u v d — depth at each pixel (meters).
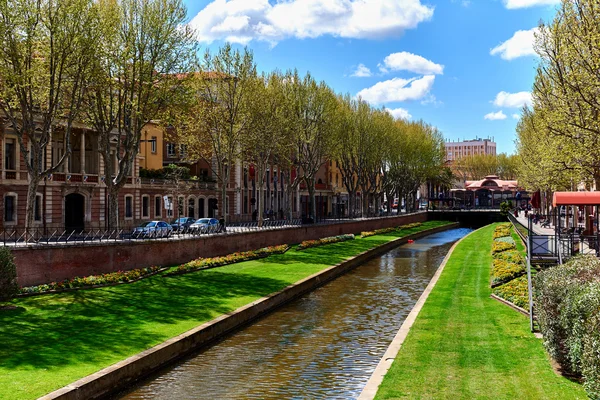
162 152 70.38
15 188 44.09
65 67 29.03
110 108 34.66
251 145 50.25
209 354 19.00
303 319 24.58
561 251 23.20
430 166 99.75
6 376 14.07
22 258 25.19
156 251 33.66
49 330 18.78
